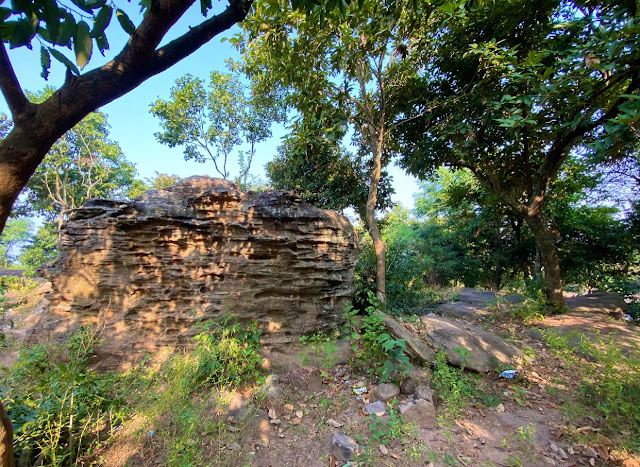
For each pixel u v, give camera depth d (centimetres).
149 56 121
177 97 1393
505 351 395
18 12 102
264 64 659
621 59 376
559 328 521
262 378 316
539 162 721
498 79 512
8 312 577
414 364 365
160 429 235
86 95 112
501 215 1154
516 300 679
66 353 325
